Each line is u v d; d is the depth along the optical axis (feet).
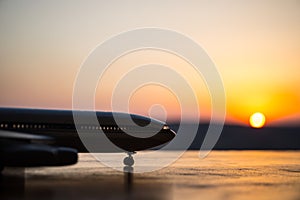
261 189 74.43
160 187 75.20
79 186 75.05
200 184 80.28
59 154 83.41
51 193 66.49
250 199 63.05
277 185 80.74
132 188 73.26
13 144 82.58
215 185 79.05
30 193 66.39
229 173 104.94
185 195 65.82
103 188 72.84
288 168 124.36
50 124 101.76
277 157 194.80
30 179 85.61
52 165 82.17
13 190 69.56
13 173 97.71
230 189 73.72
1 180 83.51
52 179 85.92
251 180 88.79
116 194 65.92
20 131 98.02
